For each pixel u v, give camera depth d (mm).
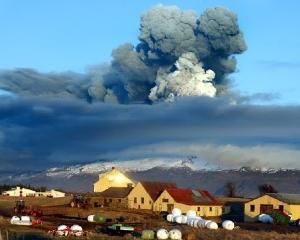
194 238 75062
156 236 75375
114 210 125438
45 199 167500
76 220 101125
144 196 134250
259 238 74875
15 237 72688
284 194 114375
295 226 100375
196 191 133000
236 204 136875
